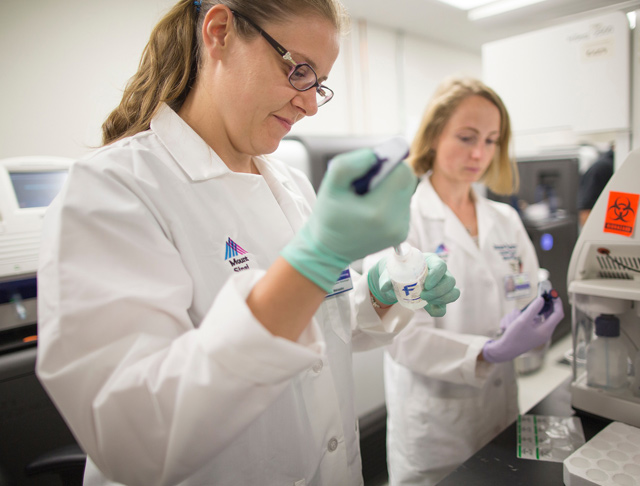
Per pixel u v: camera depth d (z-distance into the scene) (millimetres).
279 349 489
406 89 4172
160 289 596
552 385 2555
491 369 1217
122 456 512
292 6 657
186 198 740
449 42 4496
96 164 638
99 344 521
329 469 841
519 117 1852
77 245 547
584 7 1660
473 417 1326
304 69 695
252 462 753
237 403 509
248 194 825
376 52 3826
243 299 504
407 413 1399
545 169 2799
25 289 1447
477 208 1569
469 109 1360
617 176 931
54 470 1006
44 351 504
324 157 2311
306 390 818
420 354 1261
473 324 1403
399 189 535
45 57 2027
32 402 1325
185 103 841
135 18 2324
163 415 498
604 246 961
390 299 935
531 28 2033
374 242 534
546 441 929
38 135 2035
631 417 924
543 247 2639
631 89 1527
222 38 697
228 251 764
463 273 1400
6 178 1511
